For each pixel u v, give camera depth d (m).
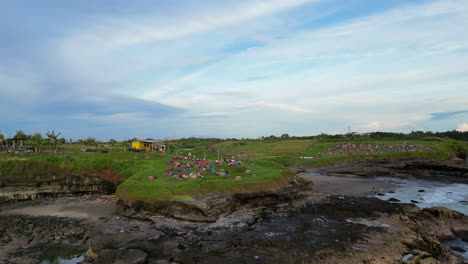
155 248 27.06
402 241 26.94
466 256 25.73
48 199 51.72
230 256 24.59
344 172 81.62
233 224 33.12
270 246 26.30
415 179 68.50
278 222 33.62
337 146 129.50
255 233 29.88
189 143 162.12
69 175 57.19
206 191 39.88
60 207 44.81
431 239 27.64
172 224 33.59
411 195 50.53
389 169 84.12
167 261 24.05
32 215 40.56
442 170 80.50
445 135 189.88
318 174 79.94
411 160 100.25
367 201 42.06
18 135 88.62
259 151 132.00
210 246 26.86
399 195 50.62
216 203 36.84
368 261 22.81
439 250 25.80
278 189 45.47
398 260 23.25
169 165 61.53
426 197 48.66
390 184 61.81
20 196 52.62
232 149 141.38
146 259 24.66
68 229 34.06
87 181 57.81
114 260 24.09
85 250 28.48
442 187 58.25
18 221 37.62
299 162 101.06
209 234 30.16
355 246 25.66
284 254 24.44
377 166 89.81
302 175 76.25
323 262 22.66
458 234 30.95
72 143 138.00
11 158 56.84
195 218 34.97
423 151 109.31
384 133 178.75
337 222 33.19
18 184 52.75
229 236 29.34
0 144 85.06
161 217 35.94
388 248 25.09
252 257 24.20
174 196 37.81
